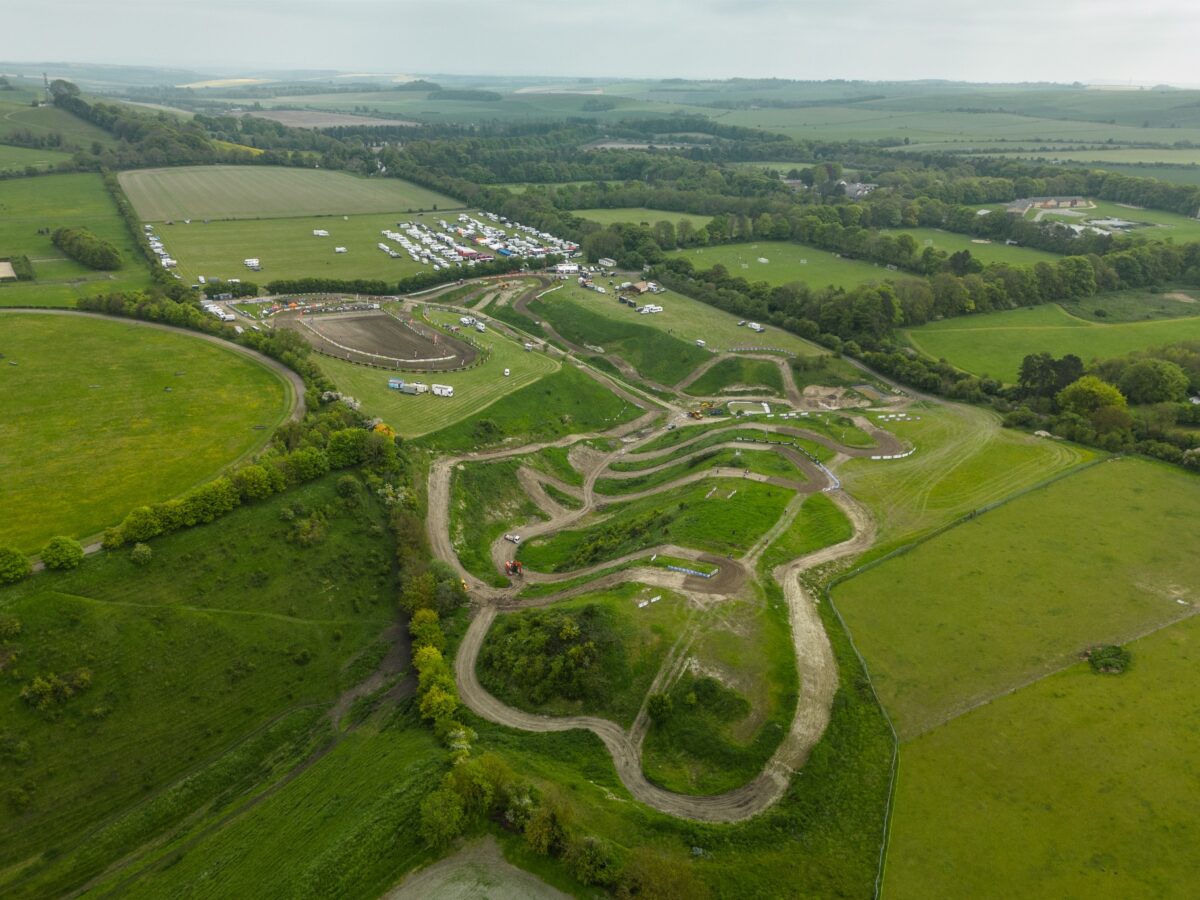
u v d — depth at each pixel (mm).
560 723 105938
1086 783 90562
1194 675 106625
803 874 81688
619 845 83688
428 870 80500
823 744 97062
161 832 95688
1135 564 131375
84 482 135875
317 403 171875
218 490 129750
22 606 106750
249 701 112375
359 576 135125
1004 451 175875
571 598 128875
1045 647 112375
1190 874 79438
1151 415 184625
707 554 133250
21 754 95500
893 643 113438
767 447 180375
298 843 87812
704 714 102250
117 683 105750
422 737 103812
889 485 160000
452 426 185000
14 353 182125
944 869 81438
